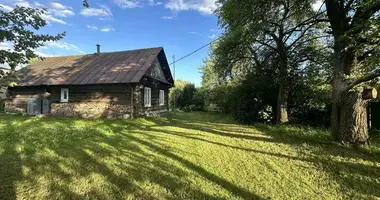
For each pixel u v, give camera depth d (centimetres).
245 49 1127
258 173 396
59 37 285
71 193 305
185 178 366
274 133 787
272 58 1132
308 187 344
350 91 561
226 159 471
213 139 671
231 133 785
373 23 462
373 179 370
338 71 601
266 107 1092
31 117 1212
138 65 1315
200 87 2486
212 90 1989
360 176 382
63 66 1532
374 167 421
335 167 426
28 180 338
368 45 511
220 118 1380
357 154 504
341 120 595
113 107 1211
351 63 576
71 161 427
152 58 1388
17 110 1452
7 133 674
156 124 1015
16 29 241
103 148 529
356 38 519
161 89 1639
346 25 605
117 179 354
